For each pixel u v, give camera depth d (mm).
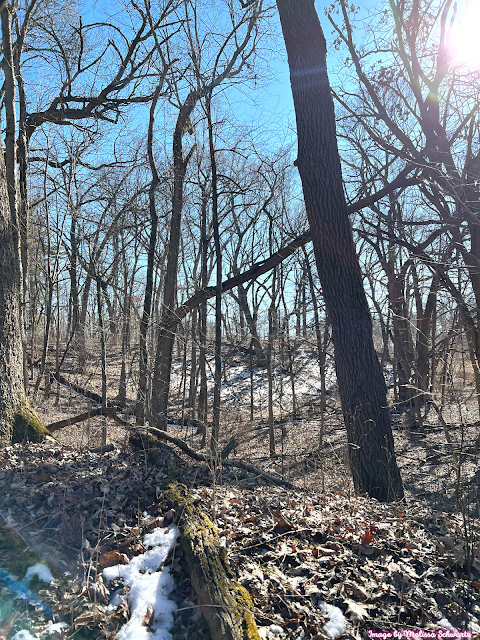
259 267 10836
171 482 4438
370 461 6918
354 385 7215
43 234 15227
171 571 3326
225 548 3400
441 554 3771
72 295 17859
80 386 15953
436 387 14688
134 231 14148
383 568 3555
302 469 9195
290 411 17422
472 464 9391
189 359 24375
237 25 11078
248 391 20438
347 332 7305
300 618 3027
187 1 10344
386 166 14711
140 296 14328
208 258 18703
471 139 12000
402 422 14375
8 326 6082
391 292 15828
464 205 9953
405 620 3086
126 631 2855
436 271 11648
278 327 16312
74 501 3969
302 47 7457
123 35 12133
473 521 4930
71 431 9914
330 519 4285
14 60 11180
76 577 3232
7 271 6168
